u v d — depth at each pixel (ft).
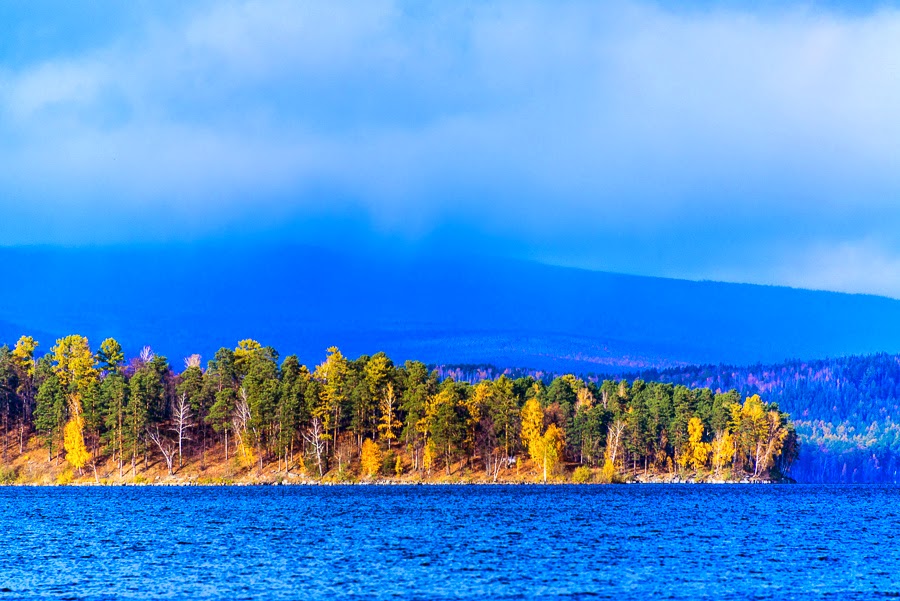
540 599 556.92
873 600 558.56
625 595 569.64
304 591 578.66
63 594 571.28
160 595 567.18
